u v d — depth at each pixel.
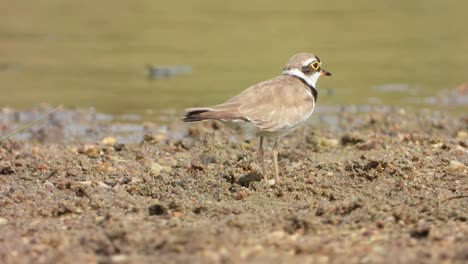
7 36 26.25
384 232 9.07
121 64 22.98
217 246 8.55
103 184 11.76
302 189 11.21
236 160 13.09
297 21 27.78
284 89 11.90
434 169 12.29
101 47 24.88
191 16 29.03
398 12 29.58
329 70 22.03
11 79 21.47
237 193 10.96
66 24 28.08
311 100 12.19
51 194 11.20
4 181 11.98
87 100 19.28
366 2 31.61
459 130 16.25
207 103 18.77
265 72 21.44
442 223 9.33
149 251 8.45
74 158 13.55
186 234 8.87
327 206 9.91
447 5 30.88
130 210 10.28
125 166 13.04
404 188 11.17
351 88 20.53
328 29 26.52
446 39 25.39
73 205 10.44
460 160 13.06
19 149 14.55
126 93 20.00
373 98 19.56
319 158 13.55
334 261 8.07
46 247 8.73
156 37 25.84
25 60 23.39
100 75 21.97
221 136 15.44
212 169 12.41
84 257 8.34
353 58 23.14
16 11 30.36
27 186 11.73
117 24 27.97
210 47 24.42
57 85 20.86
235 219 9.50
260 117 11.49
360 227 9.30
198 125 16.72
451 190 10.98
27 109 18.47
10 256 8.45
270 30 26.28
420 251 8.28
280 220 9.50
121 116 17.89
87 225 9.59
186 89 20.16
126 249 8.51
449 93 19.91
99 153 14.02
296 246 8.45
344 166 12.43
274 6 30.69
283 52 23.50
